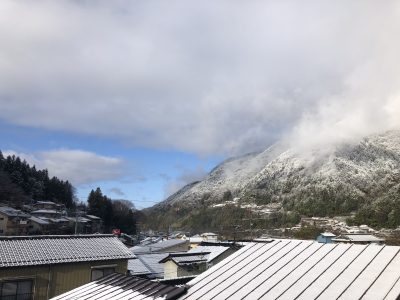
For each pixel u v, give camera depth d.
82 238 20.19
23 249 17.36
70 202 103.69
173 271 27.41
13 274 15.95
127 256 19.56
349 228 80.94
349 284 6.85
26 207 78.38
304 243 9.50
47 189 99.69
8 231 60.81
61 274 17.27
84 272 18.00
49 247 18.19
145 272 25.44
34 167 102.56
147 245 48.22
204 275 8.78
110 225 89.44
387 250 8.02
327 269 7.74
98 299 8.85
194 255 29.48
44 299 16.59
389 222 88.31
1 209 63.62
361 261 7.76
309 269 7.93
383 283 6.63
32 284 16.44
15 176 91.69
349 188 149.00
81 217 79.06
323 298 6.52
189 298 7.70
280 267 8.35
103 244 20.09
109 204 92.00
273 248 9.63
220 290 7.78
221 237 71.00
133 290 8.91
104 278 10.38
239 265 8.97
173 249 45.19
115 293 9.02
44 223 64.81
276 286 7.43
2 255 16.30
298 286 7.22
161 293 8.20
